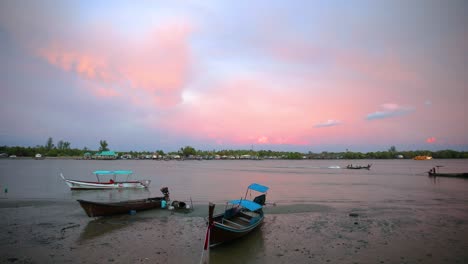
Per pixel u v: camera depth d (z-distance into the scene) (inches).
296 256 744.3
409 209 1311.5
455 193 1843.0
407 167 5772.6
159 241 845.8
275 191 1968.5
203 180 2815.0
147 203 1252.5
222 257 737.0
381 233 936.9
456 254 756.6
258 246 815.7
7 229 947.3
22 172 3457.2
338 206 1382.9
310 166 6594.5
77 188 1903.3
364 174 3718.0
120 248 784.9
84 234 904.3
